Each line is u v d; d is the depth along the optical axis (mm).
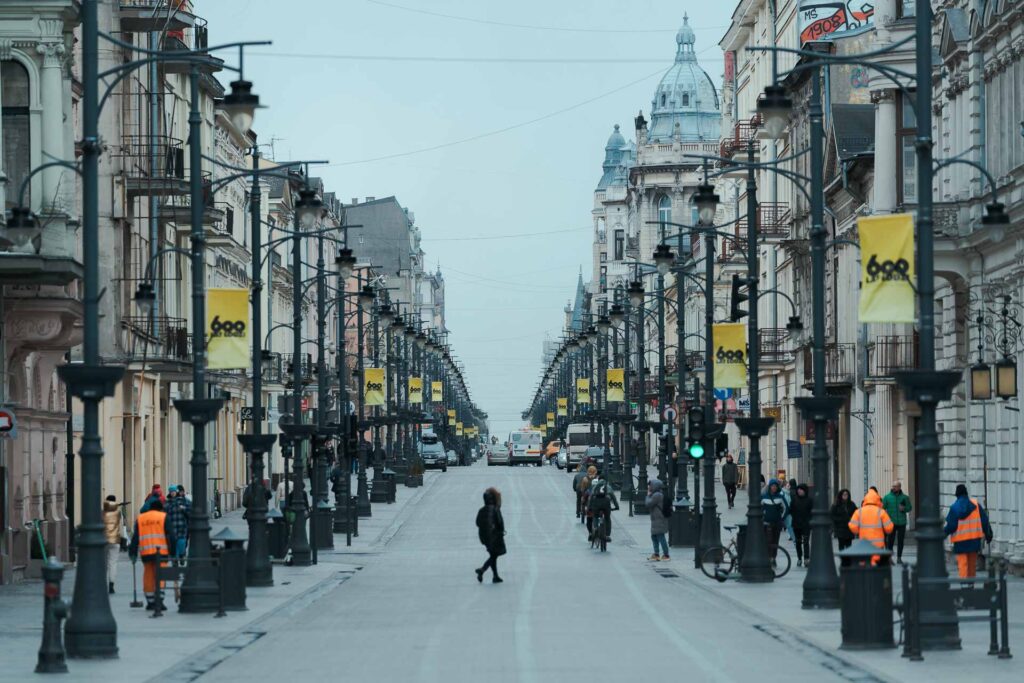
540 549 68625
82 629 29656
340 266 67688
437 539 75500
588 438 172375
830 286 81375
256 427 48438
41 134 47938
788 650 30766
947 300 58812
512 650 31109
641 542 72688
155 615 38156
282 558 58875
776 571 52562
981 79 54625
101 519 29875
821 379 39062
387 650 31406
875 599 29875
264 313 123812
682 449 69000
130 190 67438
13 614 39906
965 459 57844
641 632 34656
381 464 115000
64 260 46406
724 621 37125
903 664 27625
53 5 47938
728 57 122375
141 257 71562
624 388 106438
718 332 53969
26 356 52250
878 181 64375
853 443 75250
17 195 47844
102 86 65250
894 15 64562
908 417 66625
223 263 103500
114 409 68438
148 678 26969
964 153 55125
